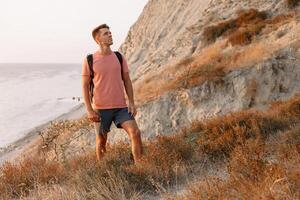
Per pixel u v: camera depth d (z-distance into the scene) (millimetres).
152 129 18516
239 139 6816
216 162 6355
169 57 29297
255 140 6520
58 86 94000
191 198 4445
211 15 29188
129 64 41406
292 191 4016
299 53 17938
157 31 42656
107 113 6445
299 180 4262
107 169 5816
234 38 22016
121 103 6469
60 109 51594
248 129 7777
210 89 18281
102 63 6363
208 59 21281
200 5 37031
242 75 17969
